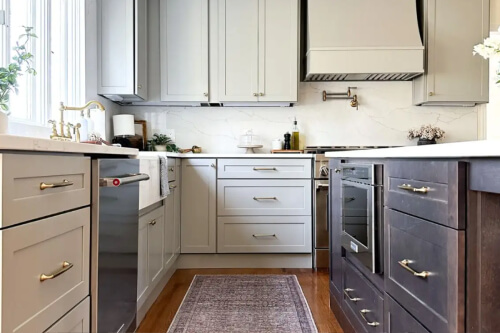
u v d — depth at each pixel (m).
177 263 2.96
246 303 2.19
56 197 0.93
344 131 3.57
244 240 2.95
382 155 1.28
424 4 3.26
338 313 1.92
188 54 3.19
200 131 3.53
